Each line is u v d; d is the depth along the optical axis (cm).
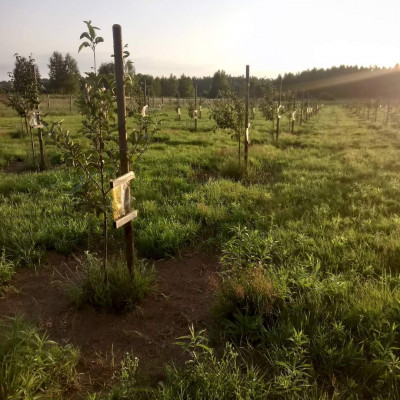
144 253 496
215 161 1095
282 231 522
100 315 356
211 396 235
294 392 239
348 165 1036
